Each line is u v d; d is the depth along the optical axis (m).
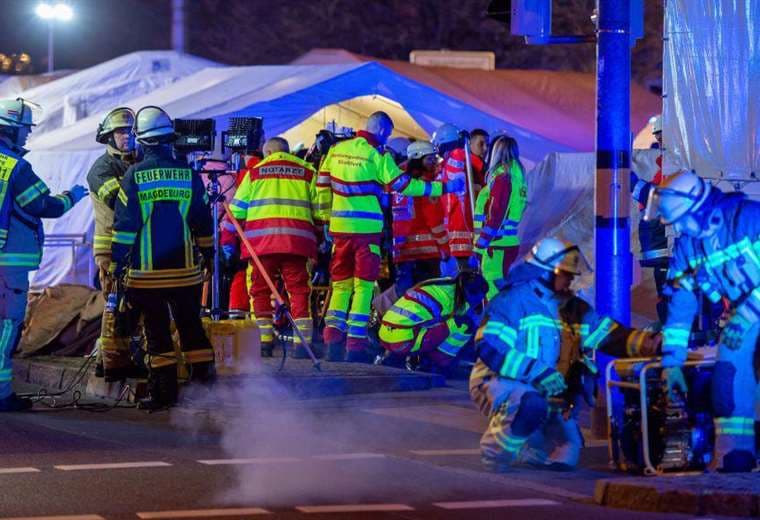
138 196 29.55
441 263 37.62
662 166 30.31
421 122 52.78
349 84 50.69
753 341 21.36
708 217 21.36
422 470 23.02
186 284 29.91
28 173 29.98
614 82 25.48
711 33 29.78
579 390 23.05
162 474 22.52
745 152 29.84
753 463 21.47
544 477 22.31
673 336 21.78
